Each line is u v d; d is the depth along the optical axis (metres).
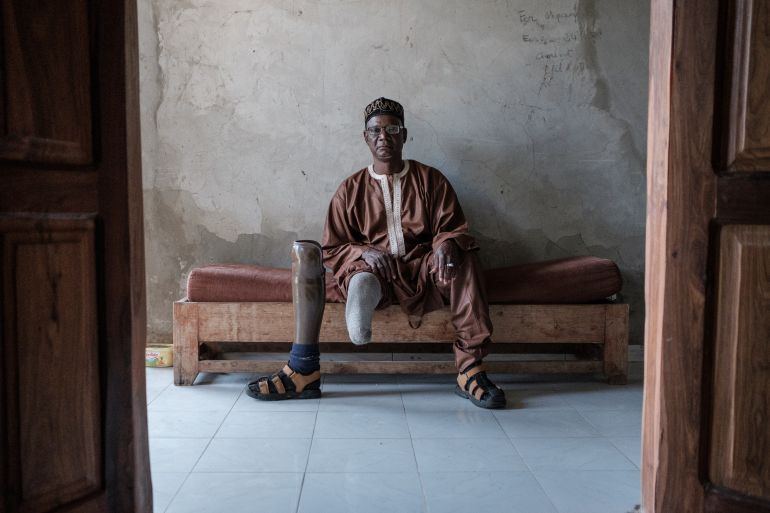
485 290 3.09
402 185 3.29
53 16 1.33
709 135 1.50
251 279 3.25
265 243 3.71
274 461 2.34
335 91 3.63
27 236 1.31
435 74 3.62
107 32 1.42
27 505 1.33
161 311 3.74
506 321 3.26
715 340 1.54
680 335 1.56
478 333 3.02
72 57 1.37
